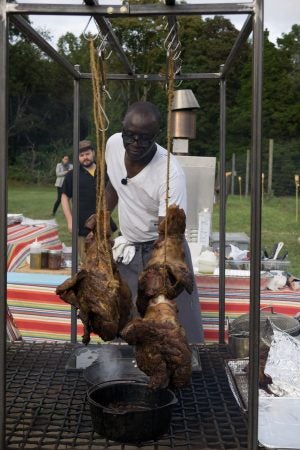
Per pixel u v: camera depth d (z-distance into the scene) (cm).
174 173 312
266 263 416
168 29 230
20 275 377
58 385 231
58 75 2122
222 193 316
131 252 335
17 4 166
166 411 183
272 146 1559
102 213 195
